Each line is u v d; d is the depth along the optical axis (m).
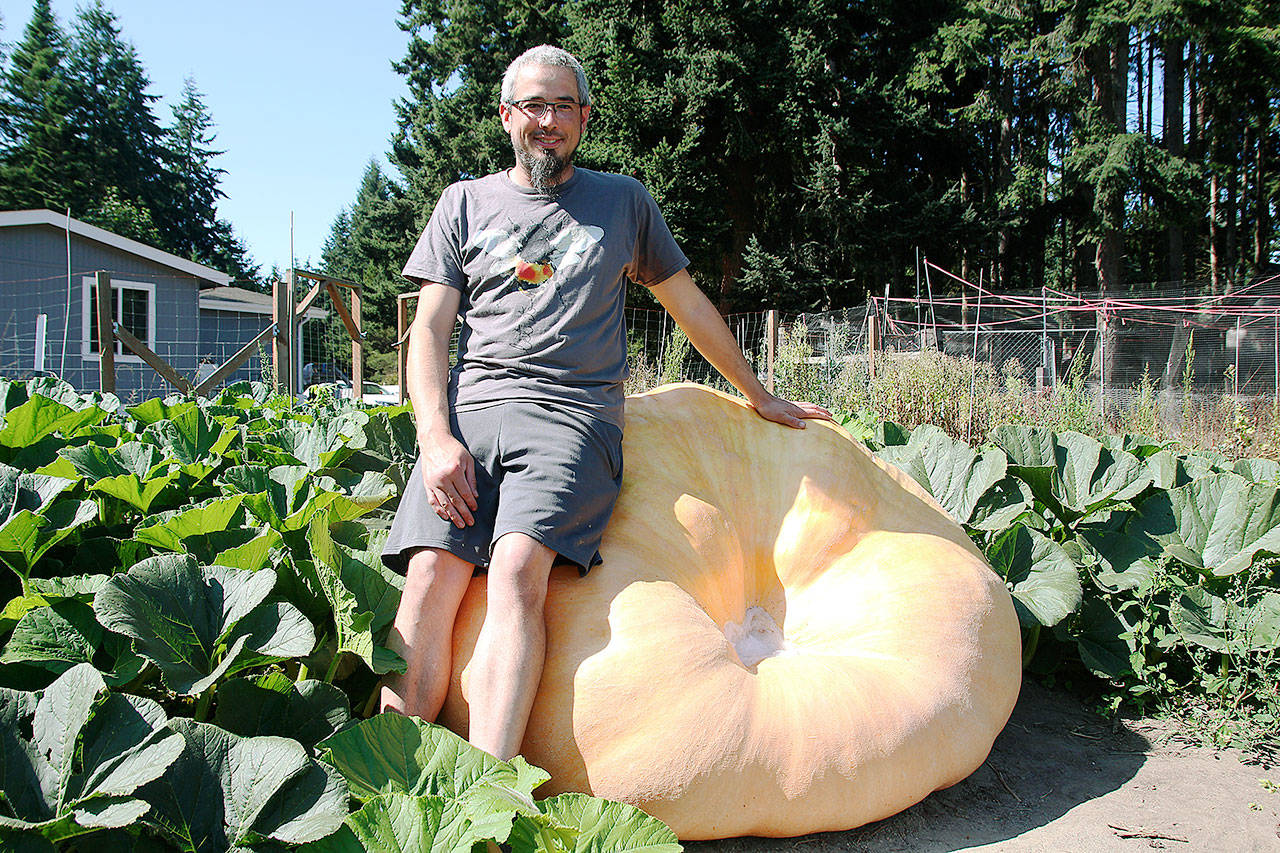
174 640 1.69
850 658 2.18
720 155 27.30
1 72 49.25
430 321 2.27
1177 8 26.47
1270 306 19.39
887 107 27.34
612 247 2.29
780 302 26.66
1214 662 2.92
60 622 1.76
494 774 1.58
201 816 1.39
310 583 2.01
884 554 2.44
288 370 9.47
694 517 2.34
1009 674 2.37
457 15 38.38
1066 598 2.79
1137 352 20.36
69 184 48.19
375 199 45.50
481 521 2.07
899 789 2.04
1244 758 2.53
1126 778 2.42
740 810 1.90
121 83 51.91
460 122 36.06
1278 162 36.00
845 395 10.46
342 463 3.18
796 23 26.97
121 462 2.71
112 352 8.44
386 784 1.54
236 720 1.62
